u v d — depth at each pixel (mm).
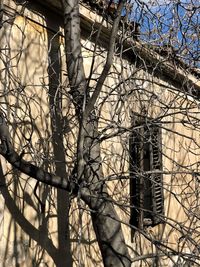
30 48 7543
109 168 7973
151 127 6738
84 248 7773
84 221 7832
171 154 10273
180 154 10562
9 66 6809
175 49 7355
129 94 6844
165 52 7707
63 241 7496
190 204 8180
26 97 6922
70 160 7699
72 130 7781
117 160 7965
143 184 8609
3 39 7137
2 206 6781
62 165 7582
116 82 7668
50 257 7285
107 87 7320
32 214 7141
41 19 7812
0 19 6773
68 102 7586
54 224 7418
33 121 7172
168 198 9742
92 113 6555
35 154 6641
